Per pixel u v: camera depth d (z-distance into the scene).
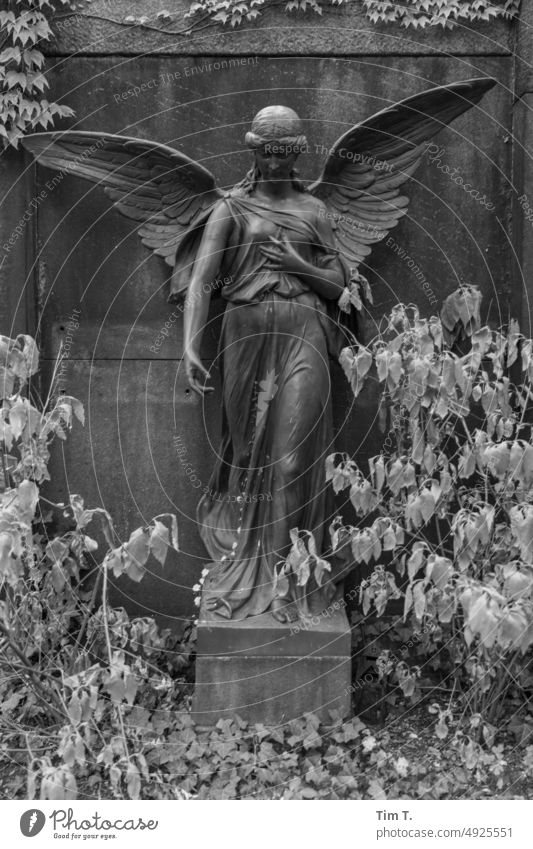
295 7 4.28
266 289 3.80
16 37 4.11
